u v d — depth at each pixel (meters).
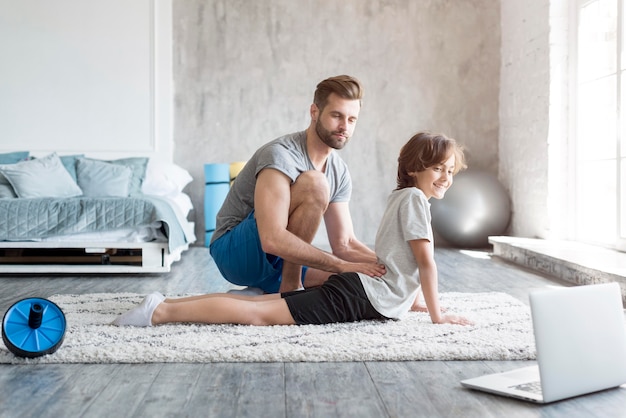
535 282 3.86
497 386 1.68
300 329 2.27
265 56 6.47
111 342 2.10
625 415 1.51
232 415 1.52
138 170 5.81
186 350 2.00
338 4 6.49
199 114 6.45
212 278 4.08
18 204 4.25
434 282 2.36
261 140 6.48
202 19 6.43
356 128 6.53
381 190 6.55
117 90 6.32
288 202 2.48
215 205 6.11
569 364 1.61
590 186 5.07
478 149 6.56
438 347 2.04
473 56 6.54
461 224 5.88
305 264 2.44
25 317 2.01
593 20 5.00
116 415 1.52
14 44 6.25
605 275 3.37
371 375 1.84
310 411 1.55
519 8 6.00
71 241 4.23
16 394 1.67
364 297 2.36
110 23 6.30
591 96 5.04
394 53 6.52
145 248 4.21
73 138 6.30
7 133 6.27
